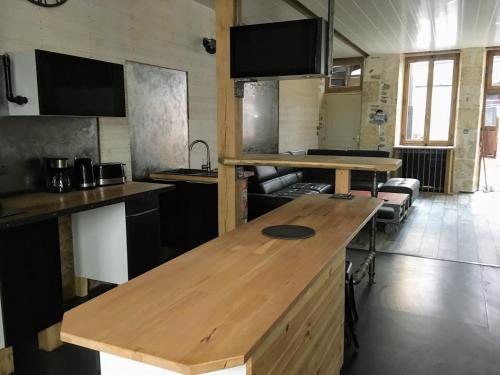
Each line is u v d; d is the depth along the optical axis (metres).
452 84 8.54
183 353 1.05
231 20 2.88
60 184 3.22
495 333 2.92
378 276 4.02
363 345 2.76
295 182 7.07
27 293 2.55
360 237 5.37
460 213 6.68
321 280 1.82
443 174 8.51
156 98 4.48
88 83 3.16
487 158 8.73
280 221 2.43
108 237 3.38
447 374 2.45
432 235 5.43
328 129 9.77
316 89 9.23
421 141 9.02
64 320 1.24
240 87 2.99
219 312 1.28
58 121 3.38
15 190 3.09
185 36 4.88
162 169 4.64
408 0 4.94
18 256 2.48
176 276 1.58
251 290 1.45
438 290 3.68
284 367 1.44
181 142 4.91
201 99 5.23
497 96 8.27
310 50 2.56
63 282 3.49
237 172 3.11
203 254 1.84
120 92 3.47
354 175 7.48
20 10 3.07
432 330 2.96
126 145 4.12
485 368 2.50
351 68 9.30
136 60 4.18
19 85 2.84
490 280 3.91
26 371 2.52
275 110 7.29
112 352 1.10
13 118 3.04
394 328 3.00
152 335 1.15
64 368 2.56
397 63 8.68
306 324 1.65
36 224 2.58
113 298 1.39
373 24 6.14
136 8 4.14
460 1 4.98
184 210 4.37
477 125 8.23
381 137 9.01
